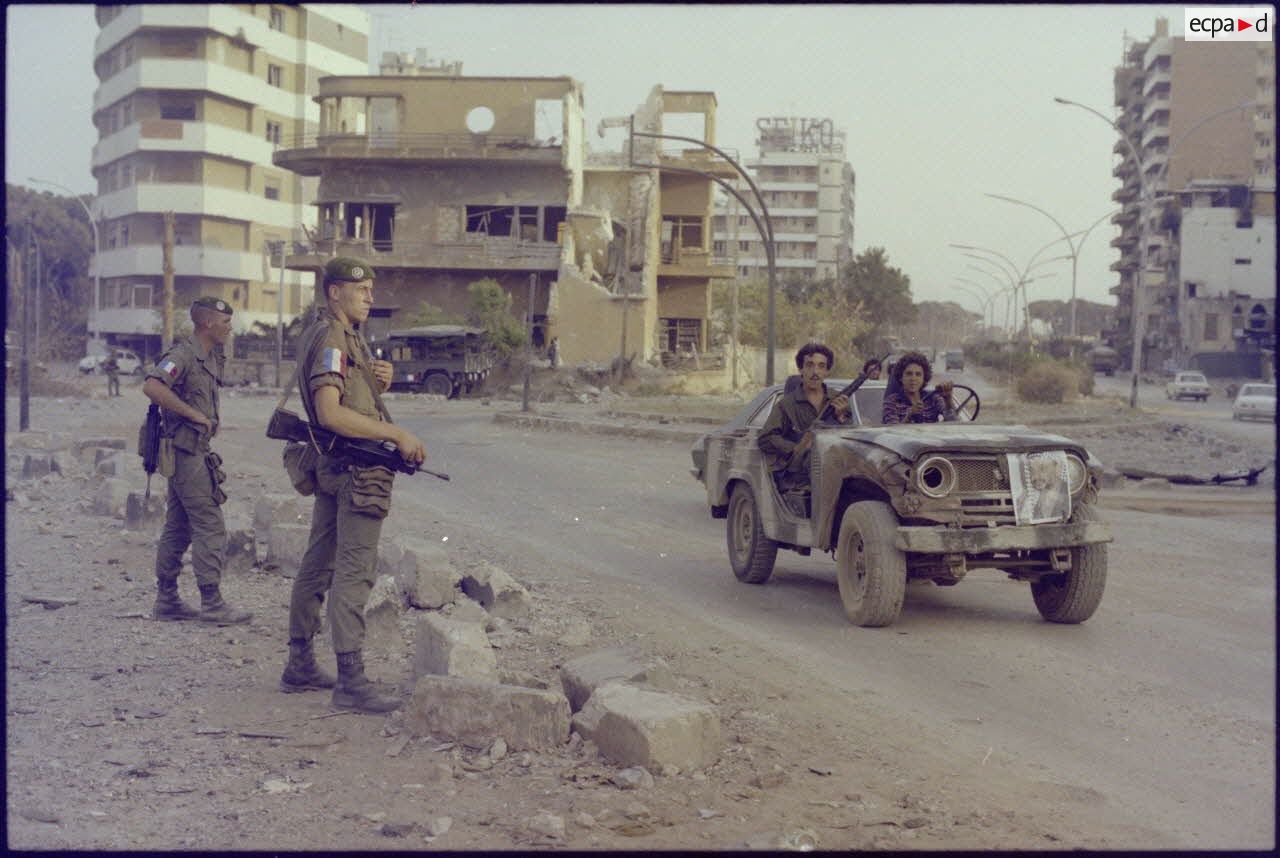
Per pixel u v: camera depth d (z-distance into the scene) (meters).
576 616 8.21
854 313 57.34
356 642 5.87
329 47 84.25
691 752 5.05
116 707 5.82
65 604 8.12
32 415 30.38
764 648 7.41
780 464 9.30
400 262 61.22
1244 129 114.50
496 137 61.94
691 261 68.19
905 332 111.25
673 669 6.80
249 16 77.00
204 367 7.71
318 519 6.12
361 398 5.91
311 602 6.15
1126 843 4.31
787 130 174.25
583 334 61.19
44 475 15.63
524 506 14.83
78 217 93.00
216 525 7.76
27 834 4.22
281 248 61.34
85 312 82.06
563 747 5.27
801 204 167.75
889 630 8.02
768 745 5.42
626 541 12.12
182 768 4.97
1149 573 10.55
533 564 10.45
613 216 65.81
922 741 5.57
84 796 4.62
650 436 27.41
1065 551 7.95
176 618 7.82
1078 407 45.59
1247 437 33.53
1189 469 22.62
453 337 49.00
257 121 78.88
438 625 6.11
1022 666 7.05
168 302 58.25
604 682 5.70
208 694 6.11
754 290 75.00
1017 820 4.54
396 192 62.97
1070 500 7.91
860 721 5.87
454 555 10.75
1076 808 4.70
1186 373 64.00
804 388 9.31
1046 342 103.38
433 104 62.34
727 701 6.16
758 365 64.50
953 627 8.16
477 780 4.89
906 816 4.56
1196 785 5.01
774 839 4.29
